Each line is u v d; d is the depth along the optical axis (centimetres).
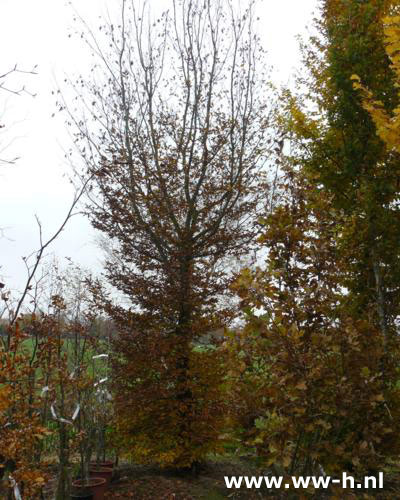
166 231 774
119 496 635
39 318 499
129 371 732
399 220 678
